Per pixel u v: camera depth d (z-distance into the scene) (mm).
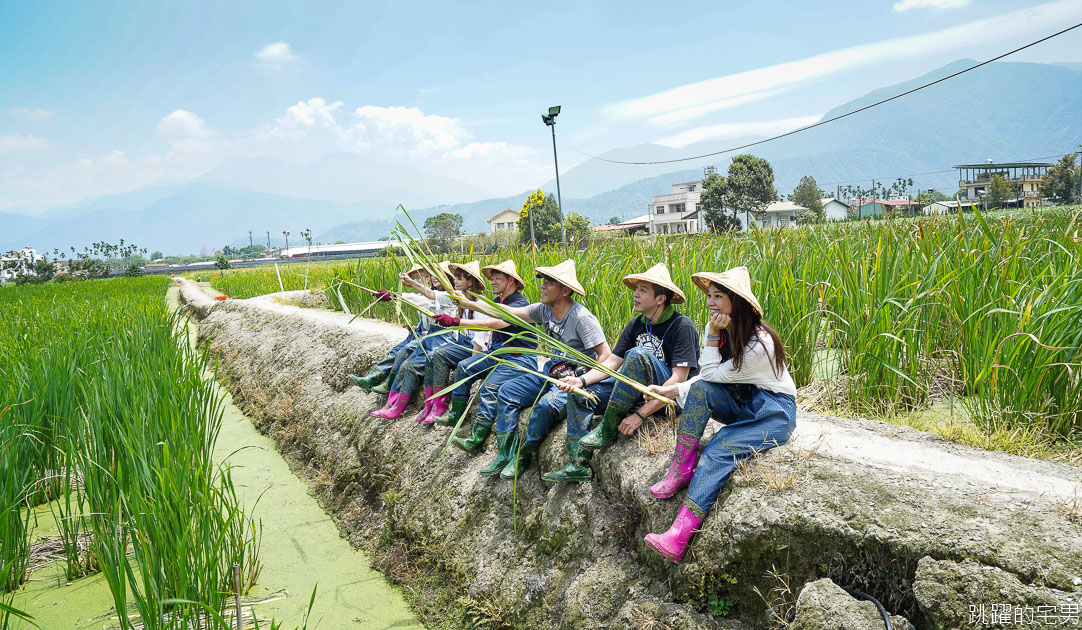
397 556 5758
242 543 5336
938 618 2795
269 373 10836
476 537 5246
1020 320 4559
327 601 5289
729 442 3887
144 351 8977
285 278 19125
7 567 5043
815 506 3406
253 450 8852
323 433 8094
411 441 6551
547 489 4988
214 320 16453
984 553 2852
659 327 4637
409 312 9750
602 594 4141
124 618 3979
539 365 5984
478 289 6512
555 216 58812
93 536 5574
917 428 4879
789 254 7082
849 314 6070
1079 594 2588
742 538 3500
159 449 5664
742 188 57469
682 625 3658
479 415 5770
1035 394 4543
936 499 3229
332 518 6828
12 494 5410
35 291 29766
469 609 4840
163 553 4555
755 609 3512
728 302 3912
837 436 4324
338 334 10109
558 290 5184
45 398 6727
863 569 3164
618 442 4648
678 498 4012
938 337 5691
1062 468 3812
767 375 3941
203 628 4305
